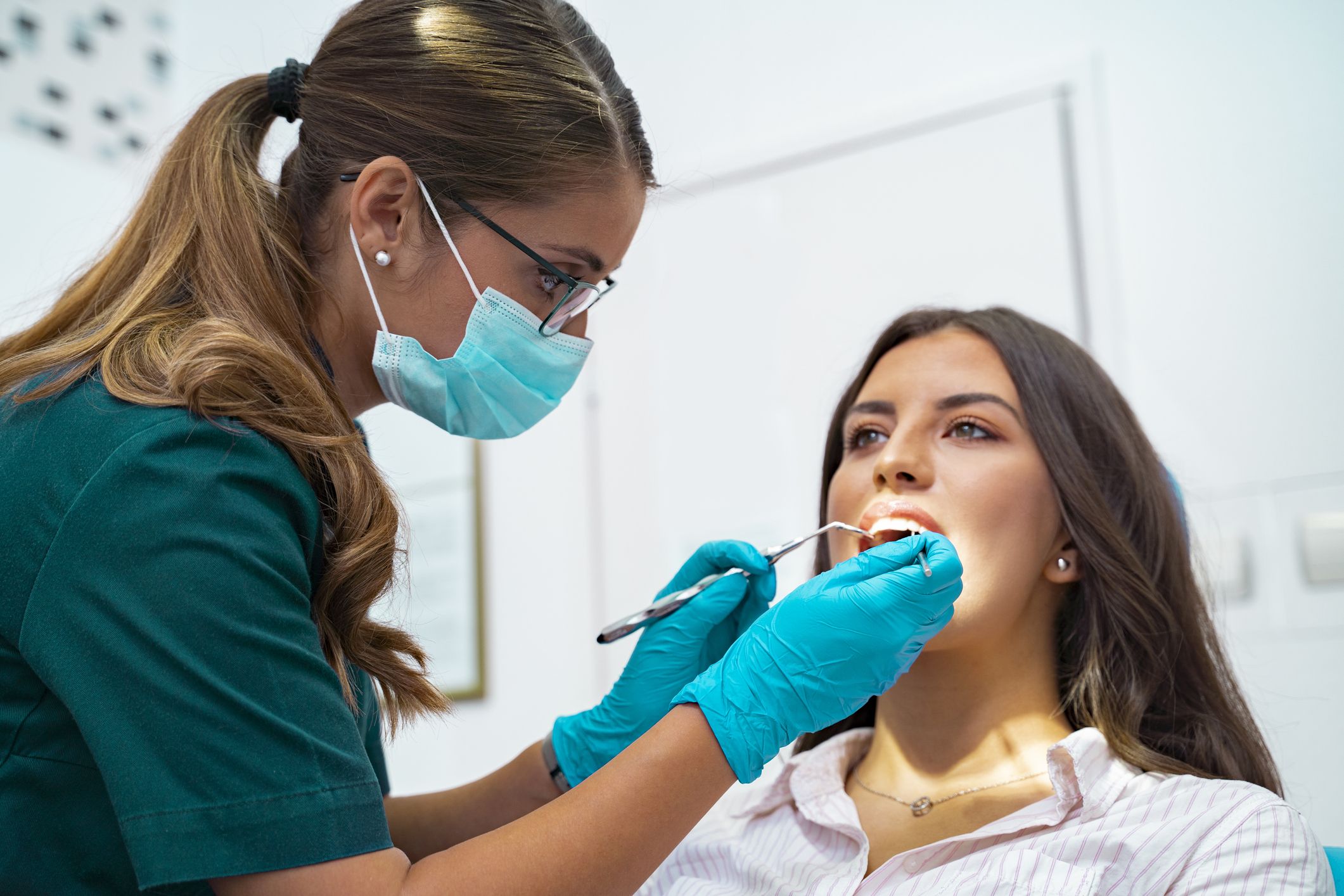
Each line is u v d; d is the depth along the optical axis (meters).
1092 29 2.46
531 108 1.08
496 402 1.20
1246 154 2.28
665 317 2.88
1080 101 2.43
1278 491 2.17
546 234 1.10
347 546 1.00
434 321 1.13
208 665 0.84
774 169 2.77
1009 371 1.39
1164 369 2.30
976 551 1.28
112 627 0.84
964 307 2.50
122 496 0.86
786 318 2.72
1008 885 1.11
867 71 2.70
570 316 1.19
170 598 0.84
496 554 3.06
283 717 0.85
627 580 2.86
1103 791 1.22
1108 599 1.35
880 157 2.64
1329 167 2.21
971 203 2.52
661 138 2.94
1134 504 1.42
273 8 3.17
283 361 0.98
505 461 3.10
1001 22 2.57
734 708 1.00
